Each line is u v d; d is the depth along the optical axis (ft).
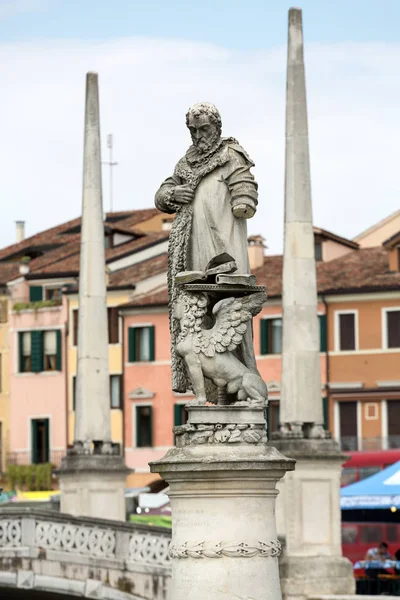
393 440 220.84
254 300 48.24
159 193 49.29
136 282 257.75
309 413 106.73
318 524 105.09
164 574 100.32
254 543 46.65
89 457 116.98
